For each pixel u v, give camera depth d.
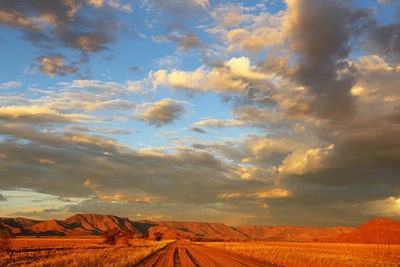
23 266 27.95
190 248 81.12
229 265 35.12
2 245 55.66
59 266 28.92
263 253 52.31
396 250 96.81
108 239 104.56
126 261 32.75
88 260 33.06
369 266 36.19
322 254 54.16
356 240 190.50
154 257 46.09
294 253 52.34
